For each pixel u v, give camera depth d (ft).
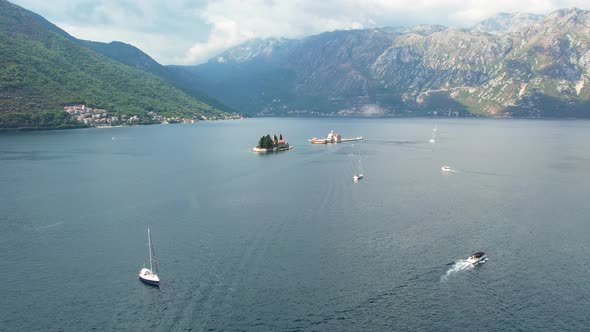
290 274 358.43
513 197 597.93
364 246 415.85
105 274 360.28
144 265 375.25
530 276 355.36
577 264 375.45
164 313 304.91
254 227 467.52
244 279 349.82
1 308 311.68
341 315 302.45
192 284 342.64
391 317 300.61
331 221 489.67
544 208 538.88
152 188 653.71
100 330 287.48
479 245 418.31
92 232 455.63
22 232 456.04
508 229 462.19
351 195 612.70
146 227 469.98
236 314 303.27
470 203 567.18
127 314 304.30
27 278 354.13
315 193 623.77
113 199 584.81
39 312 307.17
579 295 326.44
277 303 316.40
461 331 286.05
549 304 315.37
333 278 352.08
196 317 300.40
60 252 404.36
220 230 458.09
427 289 336.49
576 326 290.35
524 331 286.05
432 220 494.18
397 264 377.30
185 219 497.05
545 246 415.03
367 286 339.57
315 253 399.24
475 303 317.22
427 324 293.23
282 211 527.40
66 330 287.89
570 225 472.03
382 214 517.55
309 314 303.48
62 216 509.35
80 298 324.39
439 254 397.80
